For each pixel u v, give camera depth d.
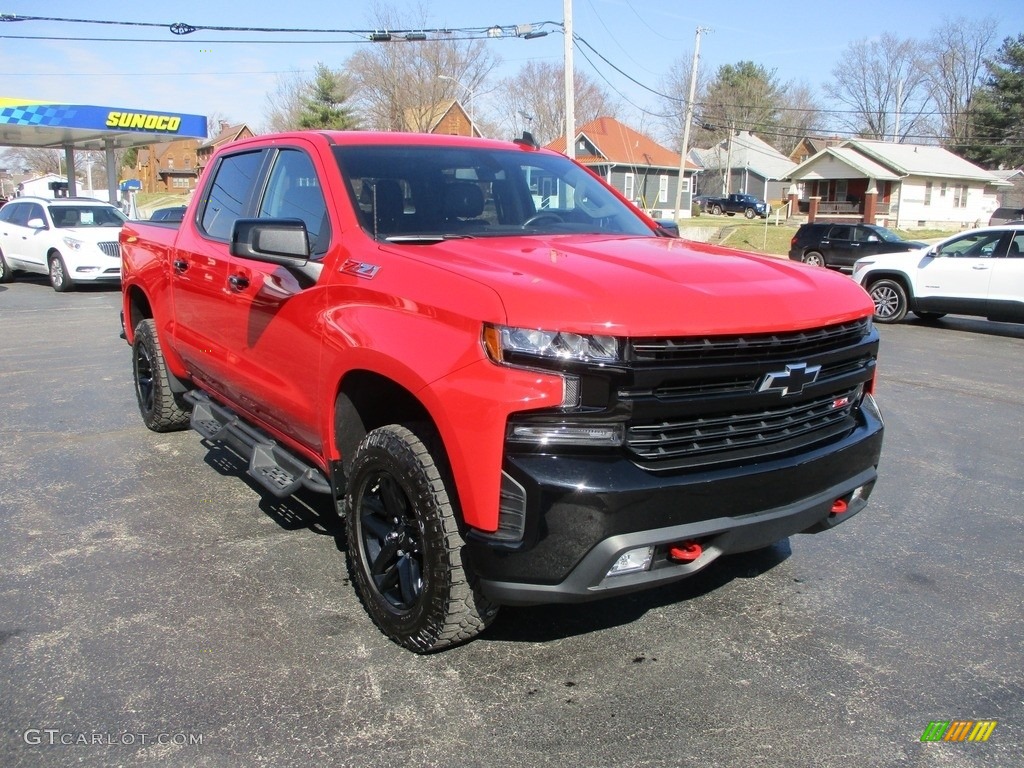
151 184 93.88
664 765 2.60
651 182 55.47
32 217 17.56
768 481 2.88
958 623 3.54
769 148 73.25
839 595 3.78
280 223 3.37
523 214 4.05
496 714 2.85
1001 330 13.27
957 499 5.09
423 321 2.93
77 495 4.87
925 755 2.67
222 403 4.99
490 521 2.71
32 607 3.53
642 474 2.68
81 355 9.34
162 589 3.71
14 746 2.64
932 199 50.81
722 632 3.43
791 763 2.62
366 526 3.36
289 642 3.28
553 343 2.62
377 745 2.68
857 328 3.24
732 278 3.05
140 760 2.59
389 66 49.50
